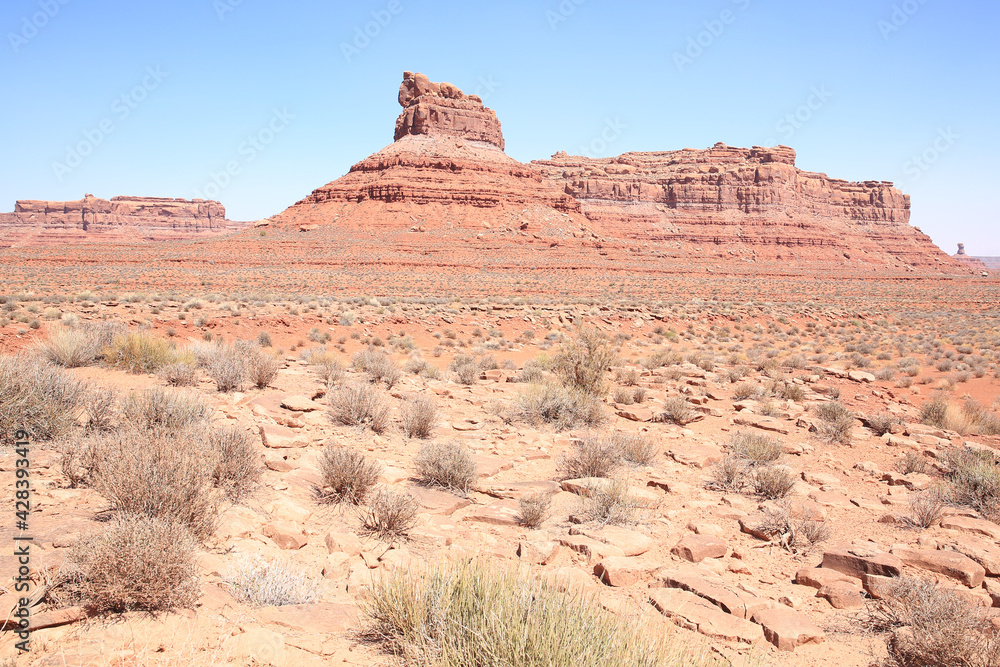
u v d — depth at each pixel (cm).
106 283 5203
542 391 1235
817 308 5269
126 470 510
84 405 796
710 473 910
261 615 407
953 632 417
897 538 674
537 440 1034
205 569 455
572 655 312
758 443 1010
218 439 670
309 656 362
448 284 7056
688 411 1268
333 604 432
